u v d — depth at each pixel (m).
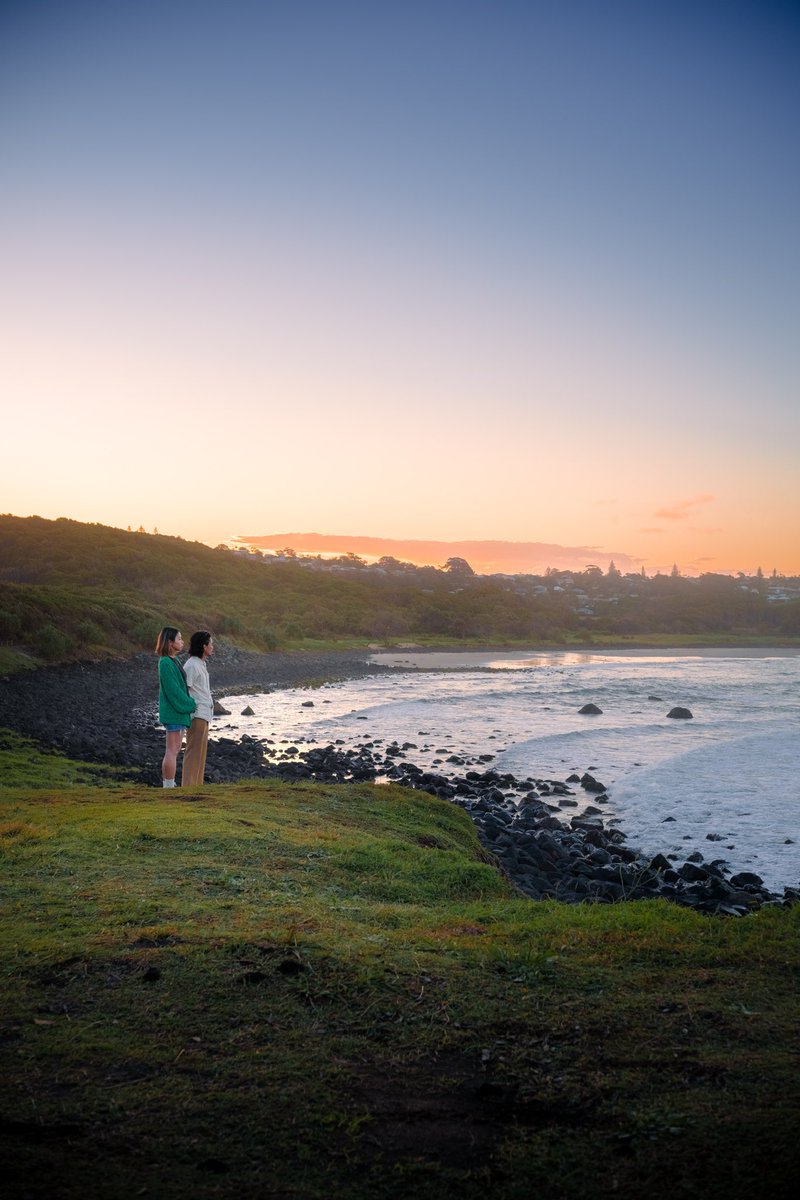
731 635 175.00
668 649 146.00
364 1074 3.95
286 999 4.74
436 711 45.88
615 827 20.83
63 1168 3.03
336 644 104.06
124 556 116.69
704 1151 3.29
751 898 14.47
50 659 48.34
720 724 41.06
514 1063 4.11
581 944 6.17
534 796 24.39
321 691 57.75
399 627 126.69
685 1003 4.93
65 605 57.91
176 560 124.75
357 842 10.14
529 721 41.88
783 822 21.08
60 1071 3.78
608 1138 3.43
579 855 17.67
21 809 10.72
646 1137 3.42
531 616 153.00
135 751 24.92
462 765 29.28
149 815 10.40
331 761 27.55
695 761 30.23
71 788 14.34
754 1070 4.00
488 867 9.88
